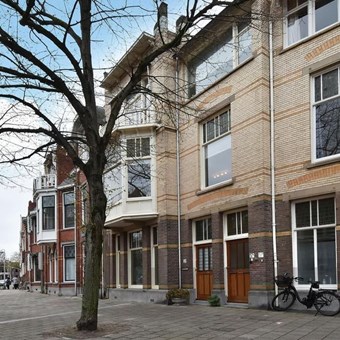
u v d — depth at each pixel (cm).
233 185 1433
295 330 873
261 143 1318
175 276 1678
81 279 2686
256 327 930
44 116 1036
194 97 1662
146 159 1798
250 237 1324
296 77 1275
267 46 1366
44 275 3238
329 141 1184
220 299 1449
